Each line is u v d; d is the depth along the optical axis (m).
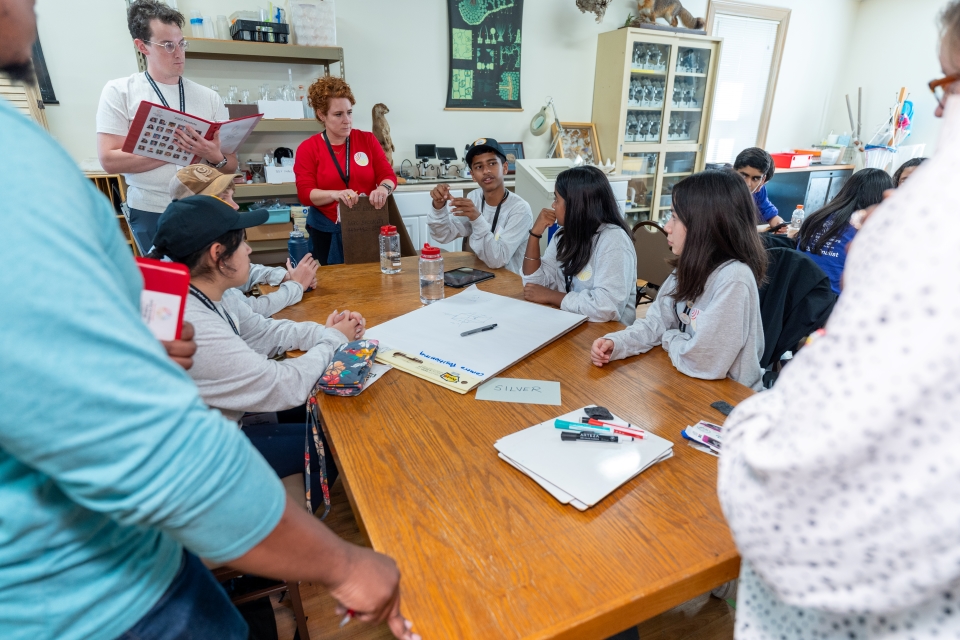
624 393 1.02
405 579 0.59
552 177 3.61
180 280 0.57
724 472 0.47
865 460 0.35
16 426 0.32
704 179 1.17
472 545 0.64
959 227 0.33
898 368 0.33
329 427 0.91
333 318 1.29
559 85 4.41
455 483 0.76
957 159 0.34
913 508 0.35
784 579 0.42
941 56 0.37
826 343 0.38
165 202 2.26
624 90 4.28
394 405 0.98
